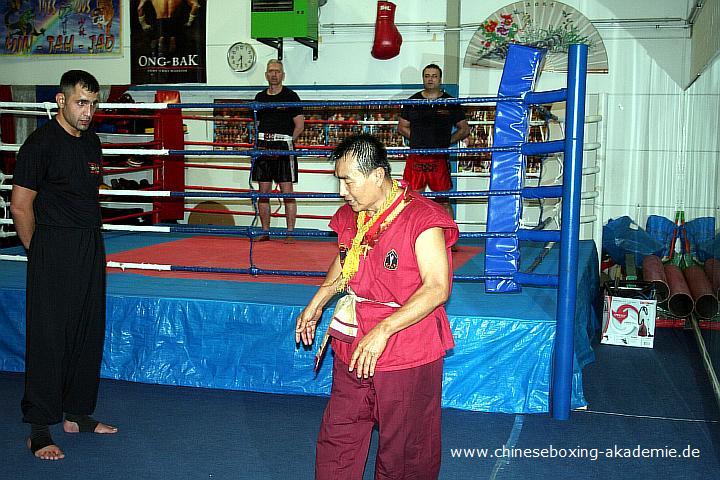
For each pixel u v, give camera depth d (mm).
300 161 8008
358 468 2047
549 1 7297
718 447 3029
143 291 3746
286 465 2797
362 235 1998
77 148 2809
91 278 2914
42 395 2826
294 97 5605
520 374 3324
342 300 2059
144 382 3658
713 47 5059
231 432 3131
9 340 3805
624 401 3627
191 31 8109
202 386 3574
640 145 7305
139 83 8297
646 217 7359
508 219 3609
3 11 8555
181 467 2766
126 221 7598
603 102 5887
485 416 3340
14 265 4410
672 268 5824
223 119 6828
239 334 3535
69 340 2902
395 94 7727
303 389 3484
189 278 4129
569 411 3307
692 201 7066
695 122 6859
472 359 3348
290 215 5926
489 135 7469
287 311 3465
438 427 2057
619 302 4859
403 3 7605
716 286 4891
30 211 2746
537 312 3420
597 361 4441
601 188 6070
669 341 5008
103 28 8328
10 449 2924
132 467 2760
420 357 1969
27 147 2711
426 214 1949
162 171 6969
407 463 2014
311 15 7098
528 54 3539
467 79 7574
